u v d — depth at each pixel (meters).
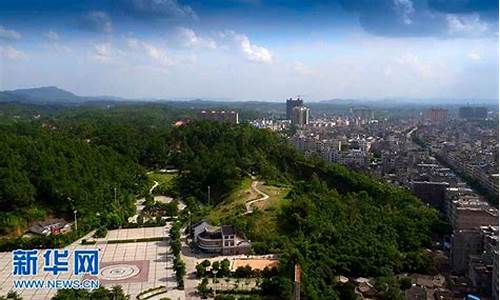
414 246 194.25
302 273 148.25
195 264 167.38
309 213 198.88
